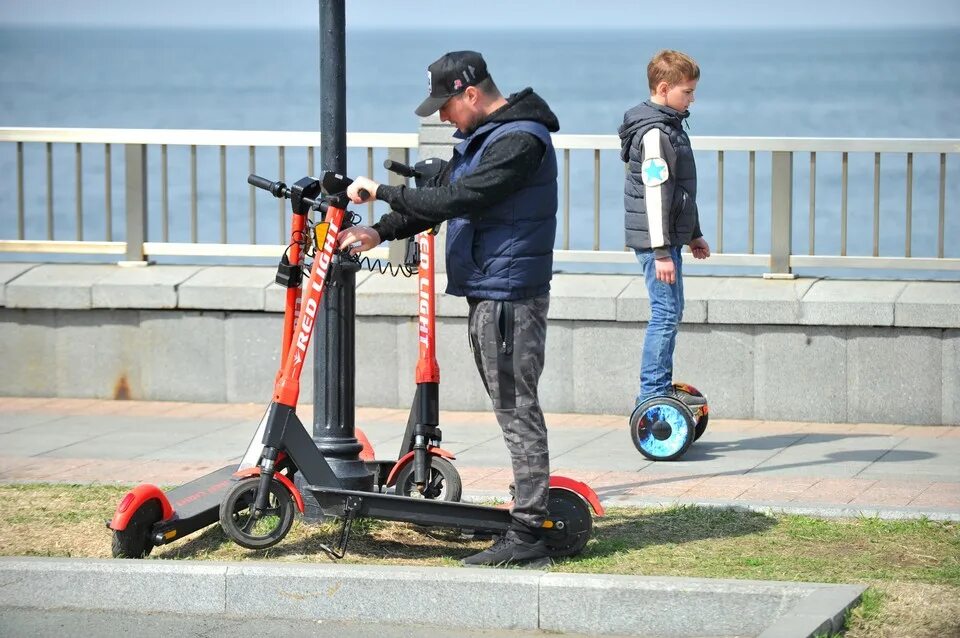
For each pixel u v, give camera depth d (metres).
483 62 5.82
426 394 6.68
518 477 5.95
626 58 168.50
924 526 6.62
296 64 153.50
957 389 9.08
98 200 31.83
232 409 9.92
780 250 9.58
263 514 6.06
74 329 10.23
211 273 10.16
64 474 7.99
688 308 9.37
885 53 187.88
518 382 5.88
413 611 5.66
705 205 29.53
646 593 5.44
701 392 9.47
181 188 32.03
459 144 5.86
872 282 9.41
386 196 5.78
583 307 9.55
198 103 81.00
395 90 97.06
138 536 6.10
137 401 10.20
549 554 6.08
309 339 6.13
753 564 6.02
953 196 28.80
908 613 5.25
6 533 6.70
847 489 7.43
